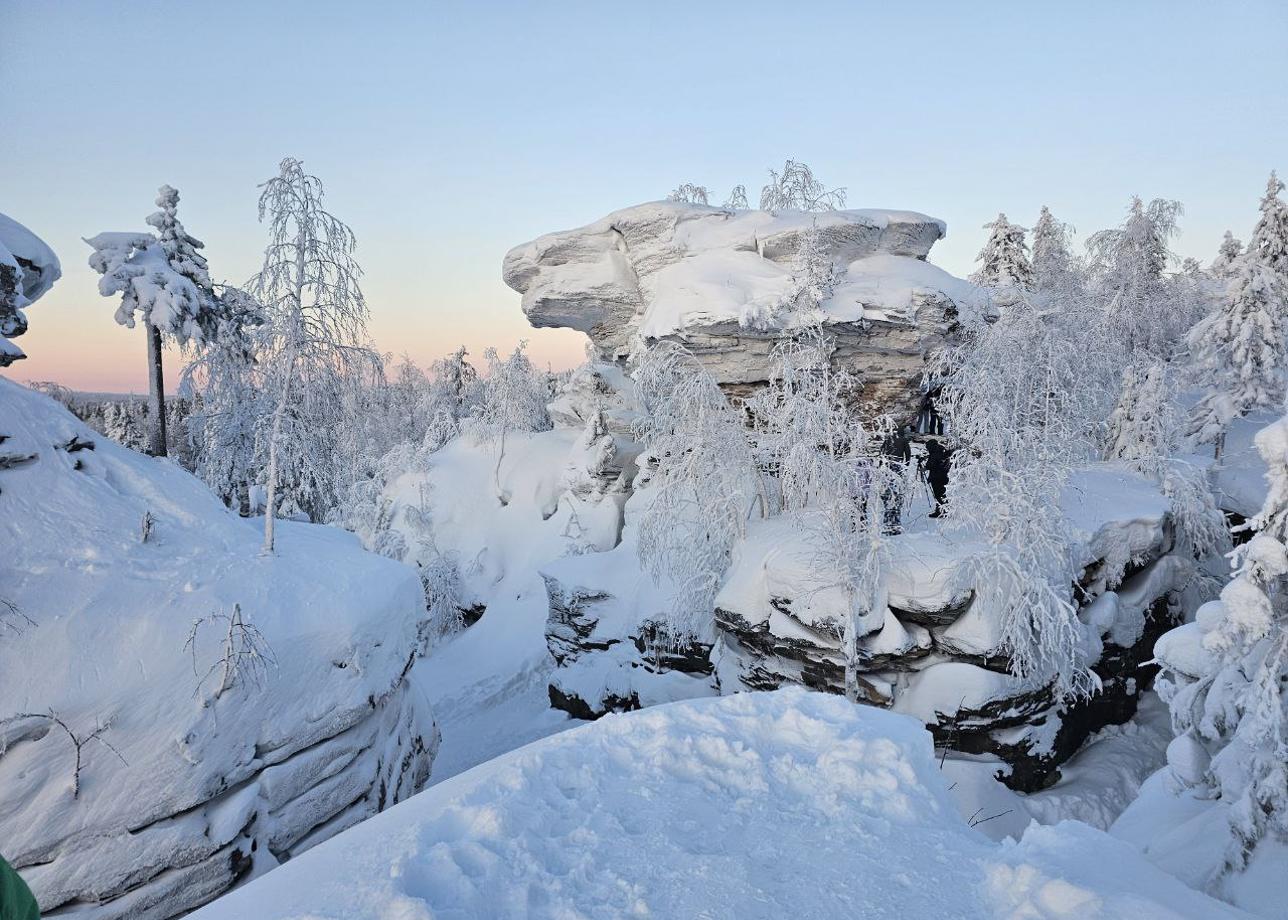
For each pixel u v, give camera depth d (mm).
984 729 15633
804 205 32344
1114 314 32375
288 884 3713
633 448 35125
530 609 32750
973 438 19375
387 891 3406
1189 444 27266
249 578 11484
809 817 4359
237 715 9961
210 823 9539
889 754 4859
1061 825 4137
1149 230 34594
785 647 17891
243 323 20281
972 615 16250
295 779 10531
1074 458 21078
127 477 12500
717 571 21547
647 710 5664
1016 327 21219
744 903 3537
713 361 24375
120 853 8750
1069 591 16578
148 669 9492
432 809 4383
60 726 8672
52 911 8328
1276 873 7582
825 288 23438
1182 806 10016
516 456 40438
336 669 11281
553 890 3607
